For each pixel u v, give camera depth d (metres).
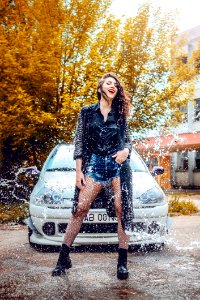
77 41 9.19
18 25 9.69
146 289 2.59
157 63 10.23
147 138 10.83
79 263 3.38
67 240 2.97
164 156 24.88
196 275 2.97
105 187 2.91
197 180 24.53
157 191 4.05
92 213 3.66
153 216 3.78
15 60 8.45
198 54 11.01
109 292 2.52
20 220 6.75
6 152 11.01
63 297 2.42
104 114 2.93
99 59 8.94
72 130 9.17
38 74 8.55
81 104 8.84
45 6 9.30
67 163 4.74
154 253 3.82
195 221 6.56
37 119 8.45
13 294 2.50
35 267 3.26
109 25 9.56
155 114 10.27
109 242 3.65
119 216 2.91
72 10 9.27
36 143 10.44
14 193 10.84
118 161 2.81
